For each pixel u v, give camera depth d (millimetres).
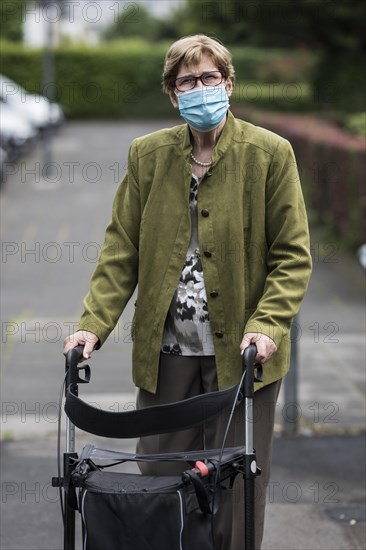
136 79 87812
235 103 68062
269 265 9383
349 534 11977
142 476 7977
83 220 41344
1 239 37438
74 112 87812
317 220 39094
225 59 9078
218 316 9250
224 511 9328
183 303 9320
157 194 9367
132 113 88250
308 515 12539
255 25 60750
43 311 25922
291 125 45688
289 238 9211
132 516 7535
